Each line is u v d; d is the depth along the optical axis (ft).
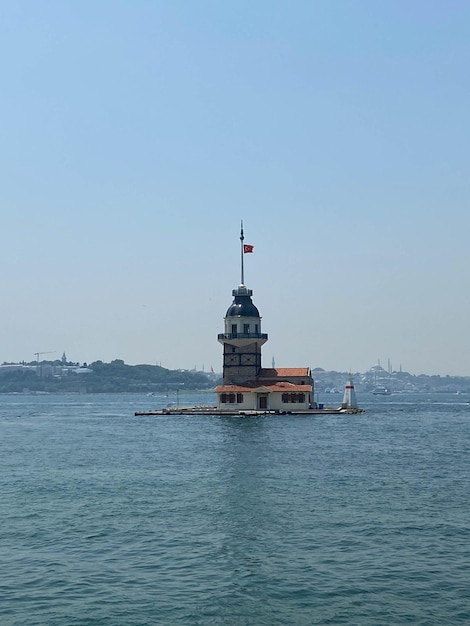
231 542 157.69
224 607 120.06
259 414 639.76
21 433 492.54
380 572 136.67
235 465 282.97
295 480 241.14
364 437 415.03
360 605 120.47
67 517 184.55
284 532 165.99
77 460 310.86
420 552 149.38
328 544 155.53
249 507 193.67
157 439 415.64
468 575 134.72
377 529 168.14
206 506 195.93
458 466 278.46
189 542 158.30
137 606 120.88
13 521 180.65
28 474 266.36
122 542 159.22
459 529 167.94
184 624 113.60
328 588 128.26
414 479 243.19
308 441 388.37
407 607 119.44
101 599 124.16
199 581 132.57
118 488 229.04
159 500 205.98
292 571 137.59
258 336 653.30
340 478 245.45
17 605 122.01
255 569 138.92
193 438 416.26
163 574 136.77
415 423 554.46
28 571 139.44
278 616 116.26
